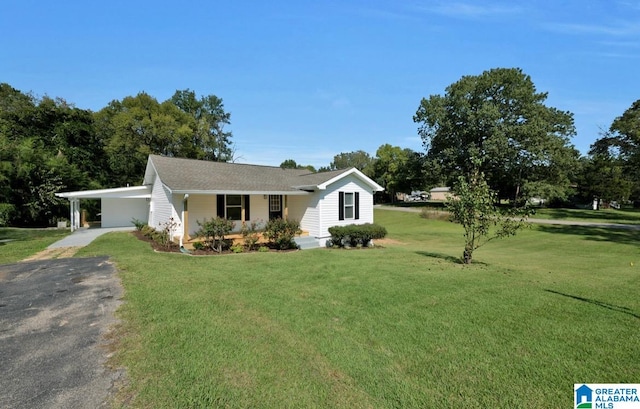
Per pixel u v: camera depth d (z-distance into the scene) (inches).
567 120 1363.2
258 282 268.2
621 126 1107.9
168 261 361.4
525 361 135.1
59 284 260.8
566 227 867.4
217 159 1765.5
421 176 1664.6
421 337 159.8
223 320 182.1
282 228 504.7
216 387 118.0
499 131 1289.4
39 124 1141.1
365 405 108.6
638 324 173.8
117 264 335.3
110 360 138.4
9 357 142.1
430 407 107.1
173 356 140.9
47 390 117.0
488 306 205.5
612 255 485.7
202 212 556.1
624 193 1499.8
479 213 357.7
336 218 618.5
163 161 606.9
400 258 400.2
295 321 181.5
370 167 2443.4
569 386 117.6
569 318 183.2
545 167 1344.7
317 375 126.5
